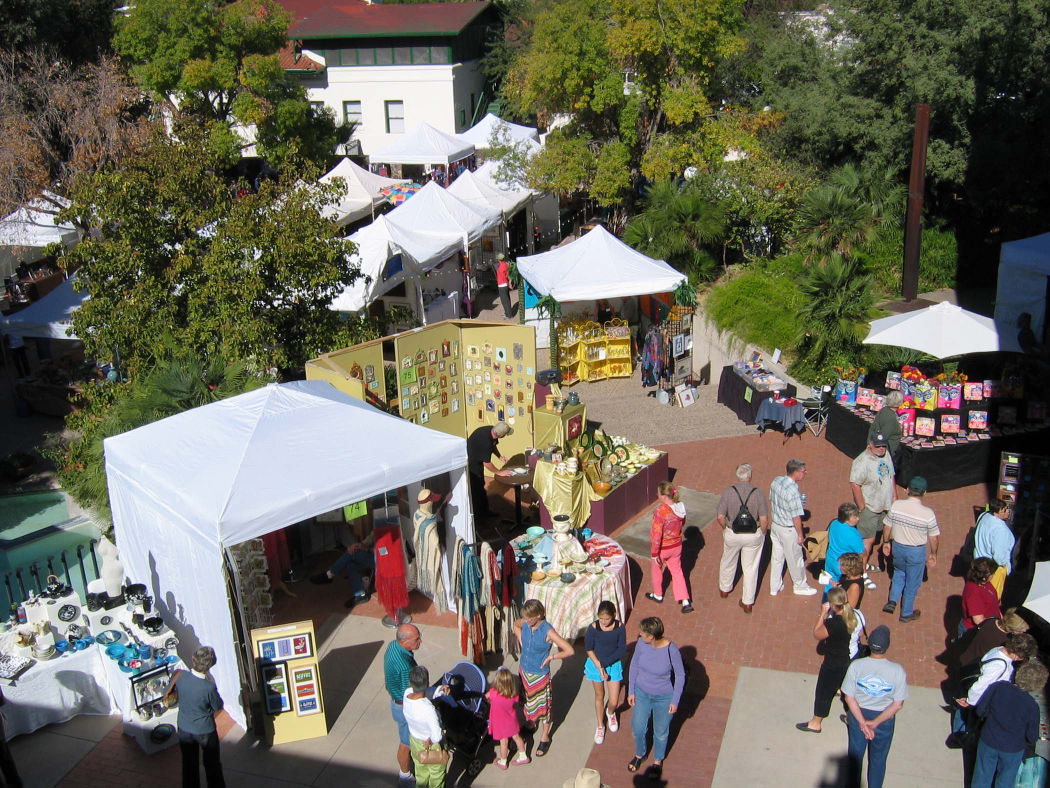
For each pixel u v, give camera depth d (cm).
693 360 1897
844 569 841
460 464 984
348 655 970
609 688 819
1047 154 1936
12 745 853
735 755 803
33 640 879
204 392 1238
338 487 890
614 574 965
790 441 1461
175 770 816
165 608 964
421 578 1048
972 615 838
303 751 837
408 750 761
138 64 3120
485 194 2520
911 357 1526
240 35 3033
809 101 2428
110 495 1035
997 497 1121
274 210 1465
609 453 1212
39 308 1883
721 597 1042
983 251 2039
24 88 2391
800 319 1627
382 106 3866
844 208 1923
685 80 2434
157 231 1463
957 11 2105
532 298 1959
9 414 1991
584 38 2428
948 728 818
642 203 2456
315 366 1235
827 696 804
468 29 3991
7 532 1486
